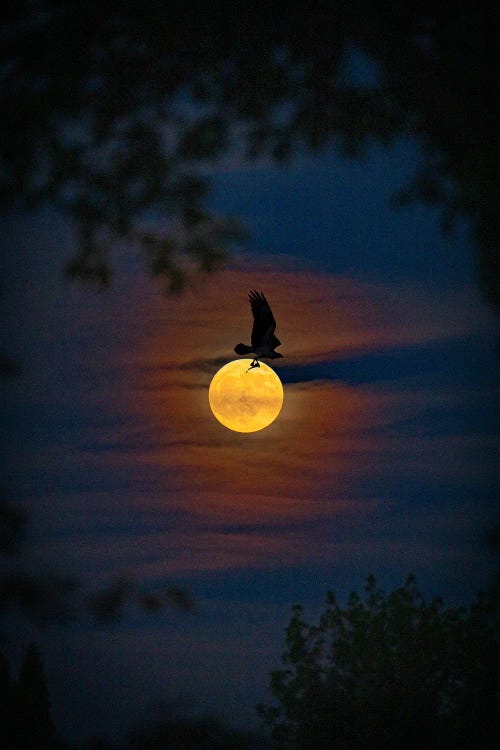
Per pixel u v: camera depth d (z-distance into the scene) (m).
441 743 14.80
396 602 15.59
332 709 15.09
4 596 17.73
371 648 15.30
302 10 20.08
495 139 19.41
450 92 19.56
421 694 15.03
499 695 15.03
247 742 17.25
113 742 17.50
